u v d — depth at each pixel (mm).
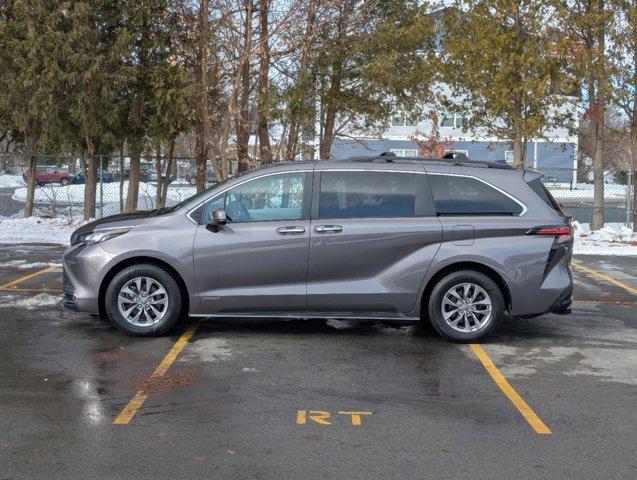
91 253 7414
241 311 7438
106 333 7613
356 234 7293
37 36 17031
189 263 7336
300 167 7547
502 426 5102
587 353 7164
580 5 17672
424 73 18141
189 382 6008
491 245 7293
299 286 7355
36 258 13195
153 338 7434
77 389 5785
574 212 29188
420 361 6758
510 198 7457
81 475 4203
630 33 17328
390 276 7328
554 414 5371
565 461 4500
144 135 19422
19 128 19547
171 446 4652
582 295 10477
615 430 5055
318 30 15898
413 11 18078
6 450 4555
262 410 5363
